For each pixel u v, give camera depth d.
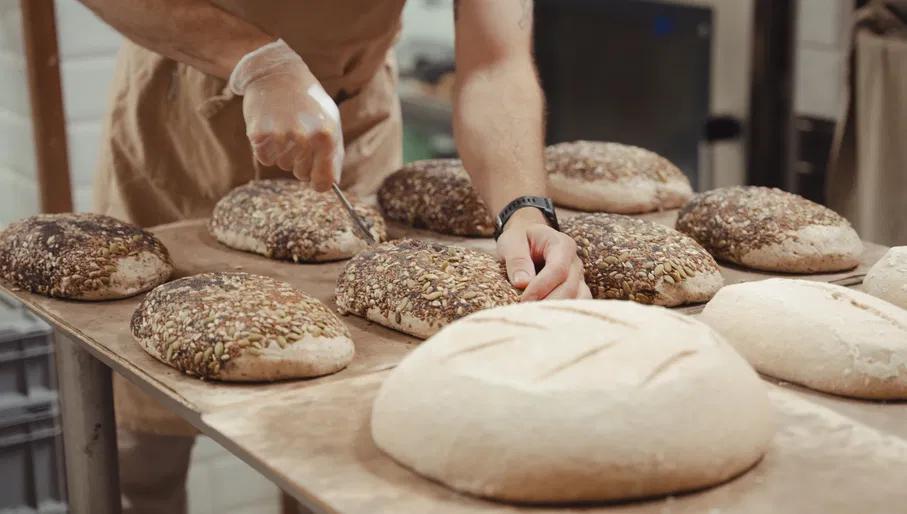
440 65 3.55
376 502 1.04
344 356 1.43
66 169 2.38
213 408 1.31
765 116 2.83
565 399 1.04
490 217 2.04
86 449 1.75
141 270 1.74
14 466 2.22
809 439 1.18
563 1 3.29
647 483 1.04
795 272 1.81
